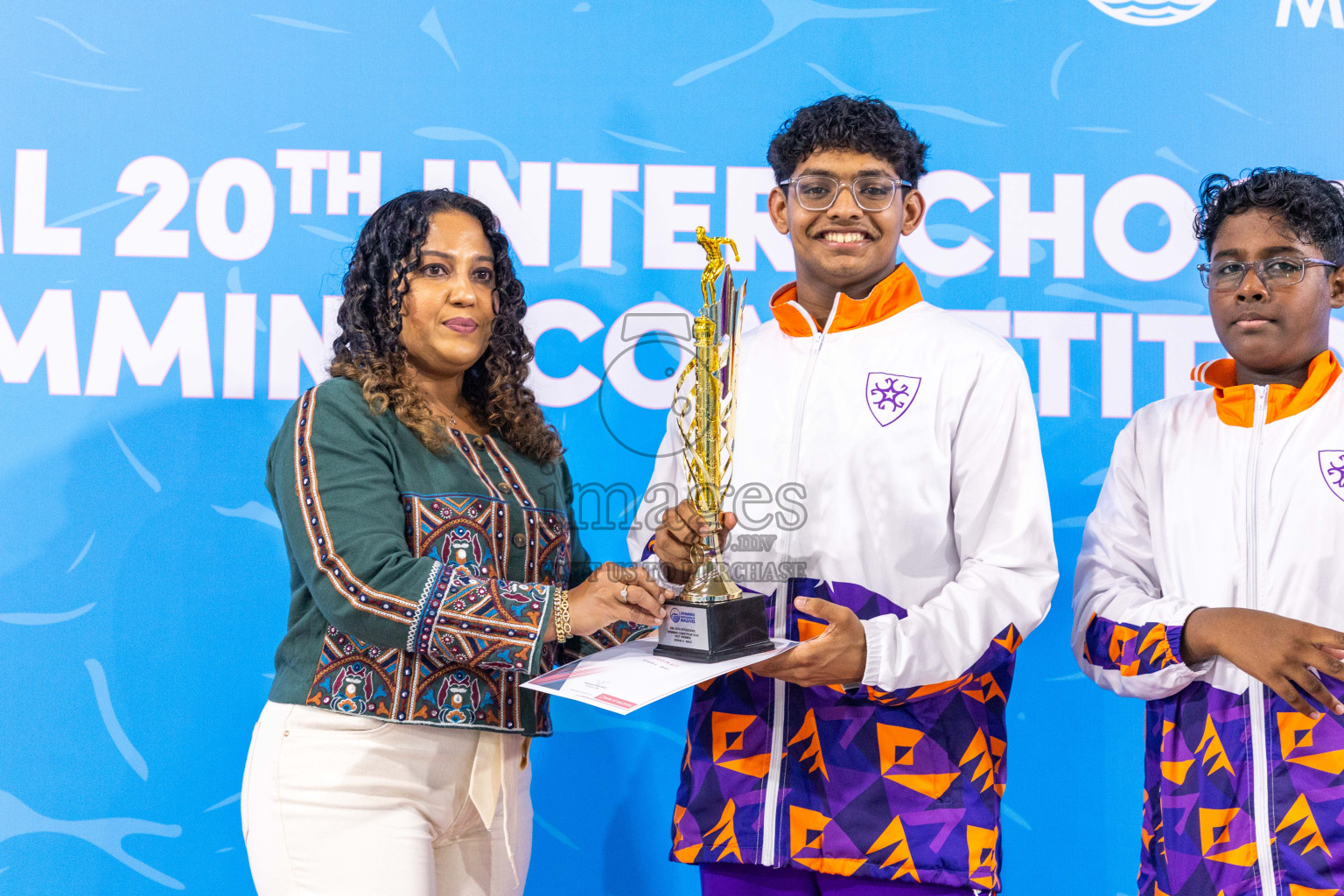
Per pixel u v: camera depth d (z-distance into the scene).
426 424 1.35
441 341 1.39
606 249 1.97
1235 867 1.33
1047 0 1.97
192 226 1.95
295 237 1.95
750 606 1.25
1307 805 1.30
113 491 1.93
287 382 1.95
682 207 1.97
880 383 1.43
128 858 1.91
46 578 1.92
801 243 1.48
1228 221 1.46
